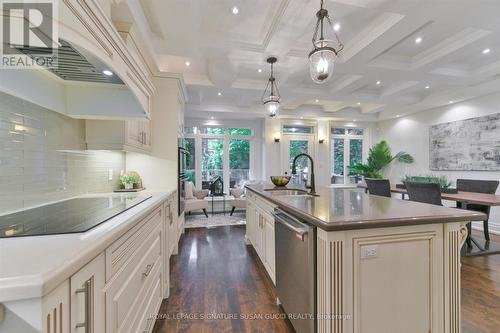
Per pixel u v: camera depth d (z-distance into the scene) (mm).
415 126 5961
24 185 1301
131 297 1148
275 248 1976
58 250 699
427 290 1300
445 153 5184
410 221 1219
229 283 2354
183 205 4020
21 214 1182
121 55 1284
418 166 5871
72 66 1210
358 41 2865
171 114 3205
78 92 1636
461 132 4855
